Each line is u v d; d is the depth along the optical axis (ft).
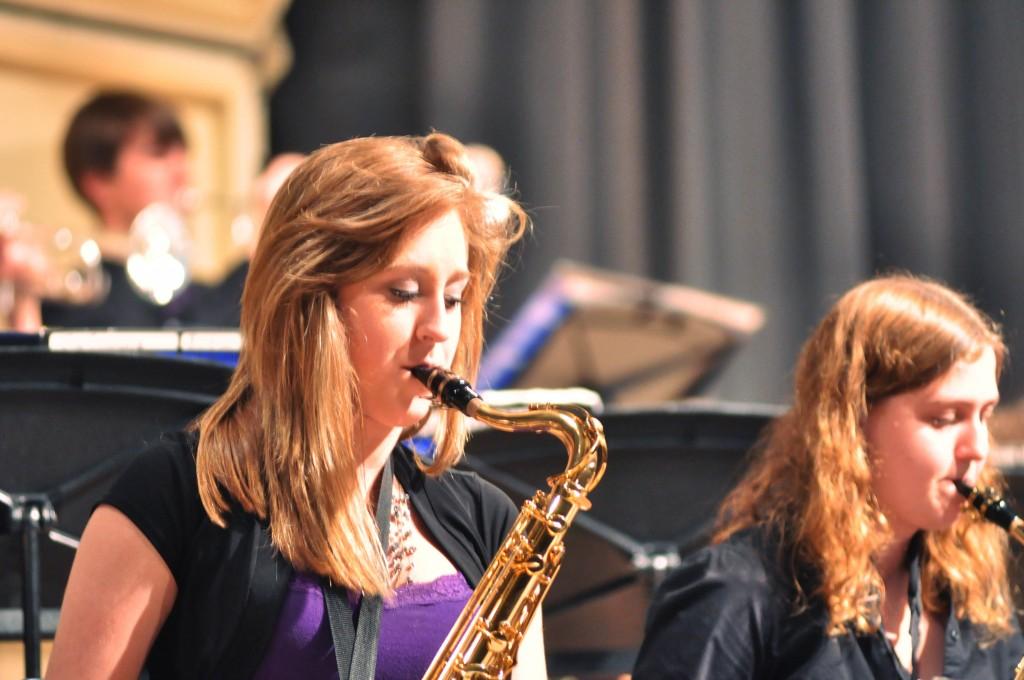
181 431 19.83
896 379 23.32
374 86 61.52
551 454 26.76
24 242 40.98
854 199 62.54
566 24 62.28
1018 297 62.59
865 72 63.93
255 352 19.35
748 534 23.53
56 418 23.88
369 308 19.26
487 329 41.91
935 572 24.67
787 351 62.08
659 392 40.24
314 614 18.74
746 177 62.39
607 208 62.13
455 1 61.41
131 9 54.19
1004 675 24.58
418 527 20.45
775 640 22.49
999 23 63.05
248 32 56.49
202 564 18.62
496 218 20.49
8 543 24.22
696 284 61.46
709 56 62.34
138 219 42.63
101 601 18.17
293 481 18.94
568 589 27.63
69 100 53.42
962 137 63.41
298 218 19.30
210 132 56.13
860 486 23.25
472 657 19.38
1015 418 41.24
